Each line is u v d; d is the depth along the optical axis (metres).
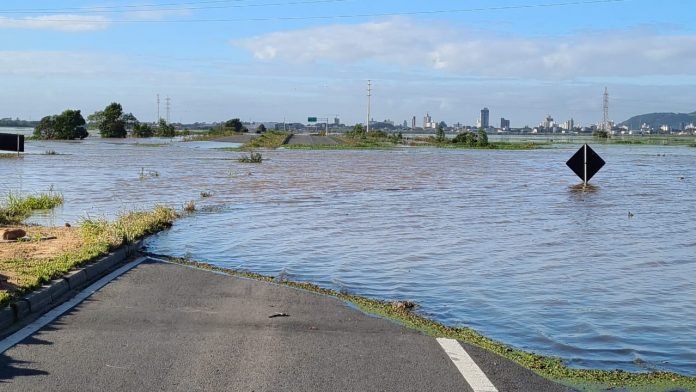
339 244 14.12
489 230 16.42
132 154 56.69
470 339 7.38
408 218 18.53
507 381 6.00
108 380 5.69
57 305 8.16
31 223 16.17
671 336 7.98
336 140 105.12
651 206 22.16
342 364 6.27
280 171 38.28
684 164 49.66
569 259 12.76
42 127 105.56
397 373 6.07
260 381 5.76
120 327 7.30
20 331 7.05
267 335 7.16
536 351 7.29
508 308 9.14
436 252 13.34
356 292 9.89
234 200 22.72
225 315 7.94
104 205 20.50
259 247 13.62
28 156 51.03
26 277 8.80
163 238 14.48
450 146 92.62
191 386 5.60
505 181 32.59
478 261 12.46
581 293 10.08
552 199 24.23
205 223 16.98
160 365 6.10
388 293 9.88
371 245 14.05
